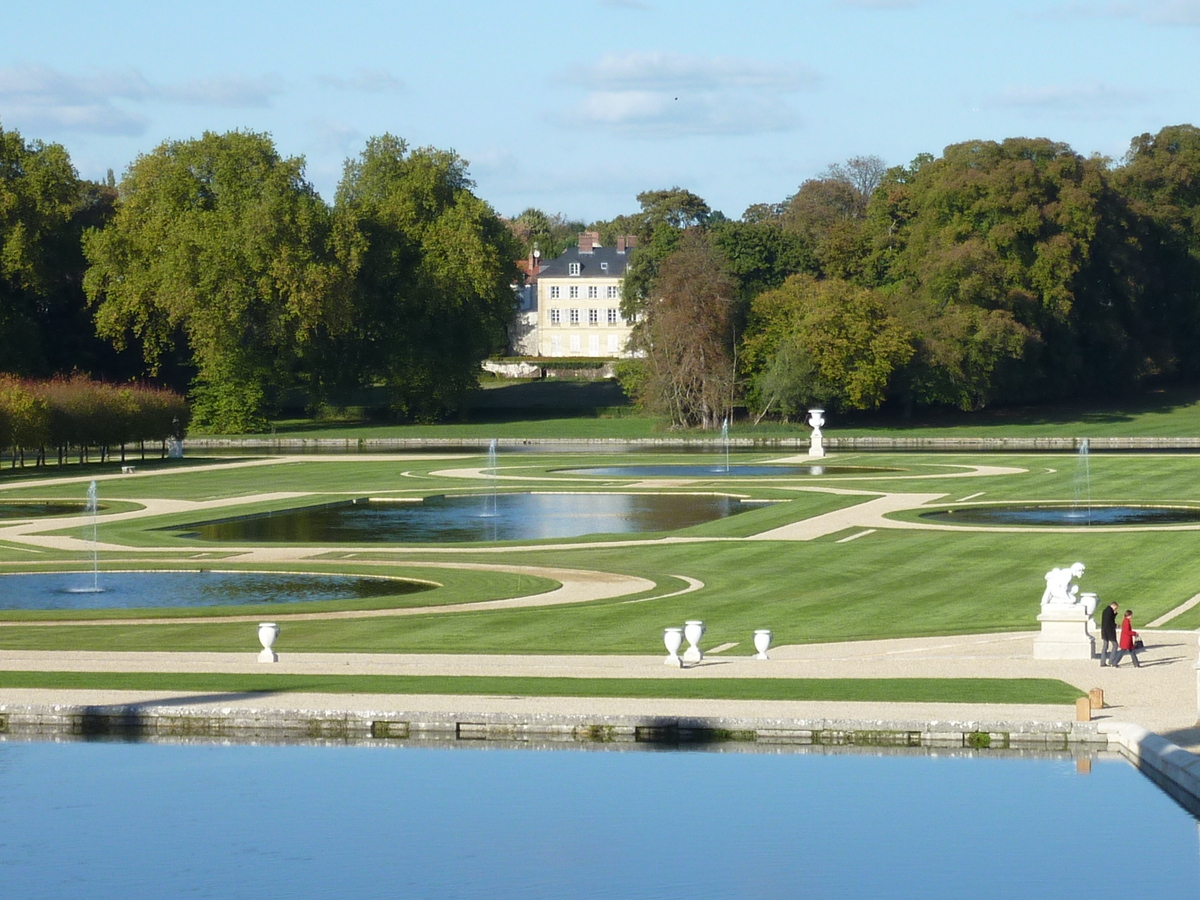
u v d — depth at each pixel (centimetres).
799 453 19362
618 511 11956
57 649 6122
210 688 5141
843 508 11694
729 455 18750
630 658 5850
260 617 7044
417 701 4878
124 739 4728
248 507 12288
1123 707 4719
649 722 4584
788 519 10950
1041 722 4456
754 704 4806
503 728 4638
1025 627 6525
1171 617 6750
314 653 6006
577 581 8131
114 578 8481
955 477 14550
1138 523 10425
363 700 4900
